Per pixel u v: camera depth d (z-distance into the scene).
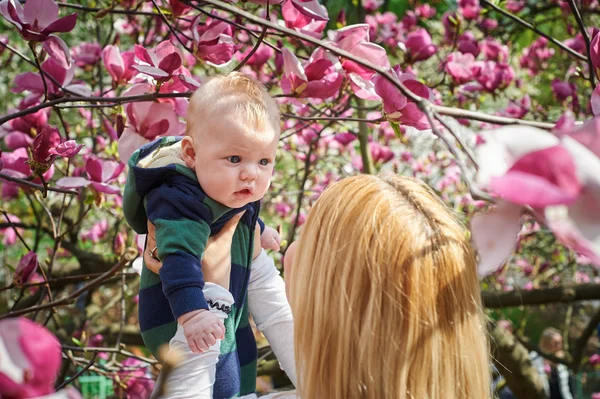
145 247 1.67
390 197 1.31
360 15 4.11
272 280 1.75
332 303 1.26
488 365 1.34
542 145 0.73
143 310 1.61
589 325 4.49
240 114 1.53
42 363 0.69
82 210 3.59
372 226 1.26
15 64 5.06
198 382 1.44
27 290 3.98
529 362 4.08
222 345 1.55
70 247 4.23
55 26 1.81
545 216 0.72
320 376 1.26
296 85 1.91
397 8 6.31
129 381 3.14
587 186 0.70
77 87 2.31
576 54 2.19
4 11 1.78
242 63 1.80
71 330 4.09
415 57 2.98
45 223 4.36
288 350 1.71
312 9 1.89
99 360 3.83
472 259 1.30
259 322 1.73
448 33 4.29
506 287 6.07
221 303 1.51
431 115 1.18
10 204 4.82
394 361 1.21
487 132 0.76
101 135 3.88
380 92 1.82
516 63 5.84
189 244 1.48
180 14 2.16
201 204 1.53
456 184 5.36
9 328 0.69
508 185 0.70
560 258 5.39
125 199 1.64
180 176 1.57
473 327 1.28
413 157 5.35
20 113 1.81
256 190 1.56
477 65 3.44
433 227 1.28
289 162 5.24
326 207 1.33
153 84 2.00
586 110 4.27
